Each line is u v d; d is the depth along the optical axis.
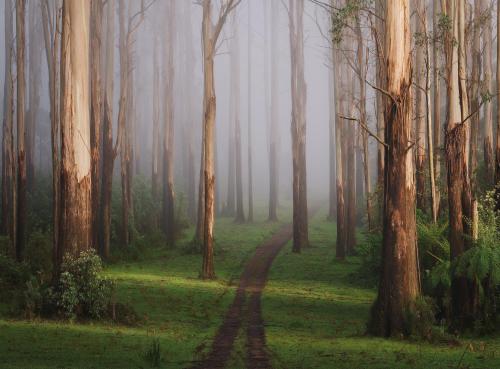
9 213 28.92
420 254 18.30
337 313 18.75
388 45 14.99
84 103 17.66
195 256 32.62
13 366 10.76
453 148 16.14
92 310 16.61
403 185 14.72
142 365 11.41
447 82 16.52
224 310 19.23
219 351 13.23
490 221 15.97
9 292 19.56
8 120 28.98
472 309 15.49
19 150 24.75
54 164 20.56
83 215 17.44
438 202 21.11
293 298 21.33
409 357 12.19
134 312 17.28
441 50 19.42
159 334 15.27
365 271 24.81
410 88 14.95
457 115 16.25
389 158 14.87
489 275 15.34
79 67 17.59
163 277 25.58
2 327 14.87
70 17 17.55
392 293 14.58
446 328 15.62
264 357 12.53
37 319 16.20
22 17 26.03
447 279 15.57
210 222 25.84
